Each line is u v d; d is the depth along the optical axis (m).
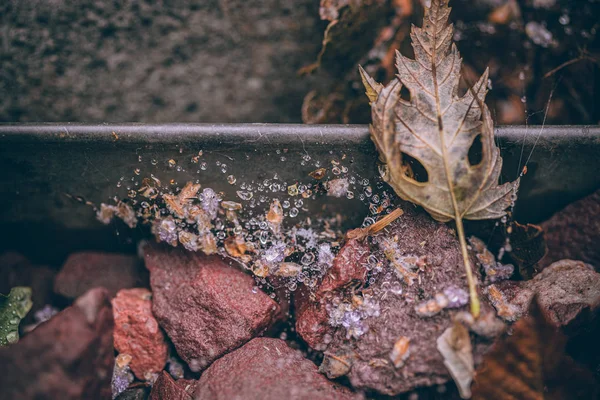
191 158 0.24
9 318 0.26
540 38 0.29
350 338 0.23
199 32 0.31
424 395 0.22
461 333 0.21
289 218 0.25
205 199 0.24
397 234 0.24
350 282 0.23
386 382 0.22
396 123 0.23
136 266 0.27
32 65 0.29
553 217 0.26
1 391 0.20
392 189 0.24
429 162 0.23
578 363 0.23
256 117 0.31
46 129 0.24
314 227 0.25
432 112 0.23
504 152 0.24
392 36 0.28
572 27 0.29
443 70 0.24
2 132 0.24
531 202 0.25
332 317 0.23
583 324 0.23
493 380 0.22
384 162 0.23
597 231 0.25
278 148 0.24
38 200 0.25
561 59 0.29
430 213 0.23
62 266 0.27
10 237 0.26
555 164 0.25
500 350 0.22
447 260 0.23
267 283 0.25
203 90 0.31
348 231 0.24
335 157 0.24
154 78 0.31
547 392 0.22
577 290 0.23
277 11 0.30
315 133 0.24
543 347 0.22
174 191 0.25
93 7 0.29
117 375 0.24
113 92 0.30
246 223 0.25
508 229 0.25
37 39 0.29
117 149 0.24
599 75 0.28
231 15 0.30
